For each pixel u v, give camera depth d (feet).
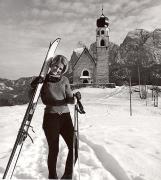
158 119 58.75
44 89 14.25
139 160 17.22
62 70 14.62
